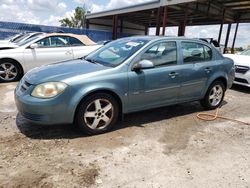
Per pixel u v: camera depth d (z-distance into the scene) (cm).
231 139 401
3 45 817
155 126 438
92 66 404
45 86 350
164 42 447
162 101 450
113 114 397
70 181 270
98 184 268
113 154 331
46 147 341
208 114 520
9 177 271
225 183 282
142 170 298
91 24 2981
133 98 409
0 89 658
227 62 550
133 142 370
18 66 759
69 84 352
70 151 333
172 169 304
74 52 827
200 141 387
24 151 328
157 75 426
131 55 412
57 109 349
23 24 2012
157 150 349
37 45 778
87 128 376
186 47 477
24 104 353
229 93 742
